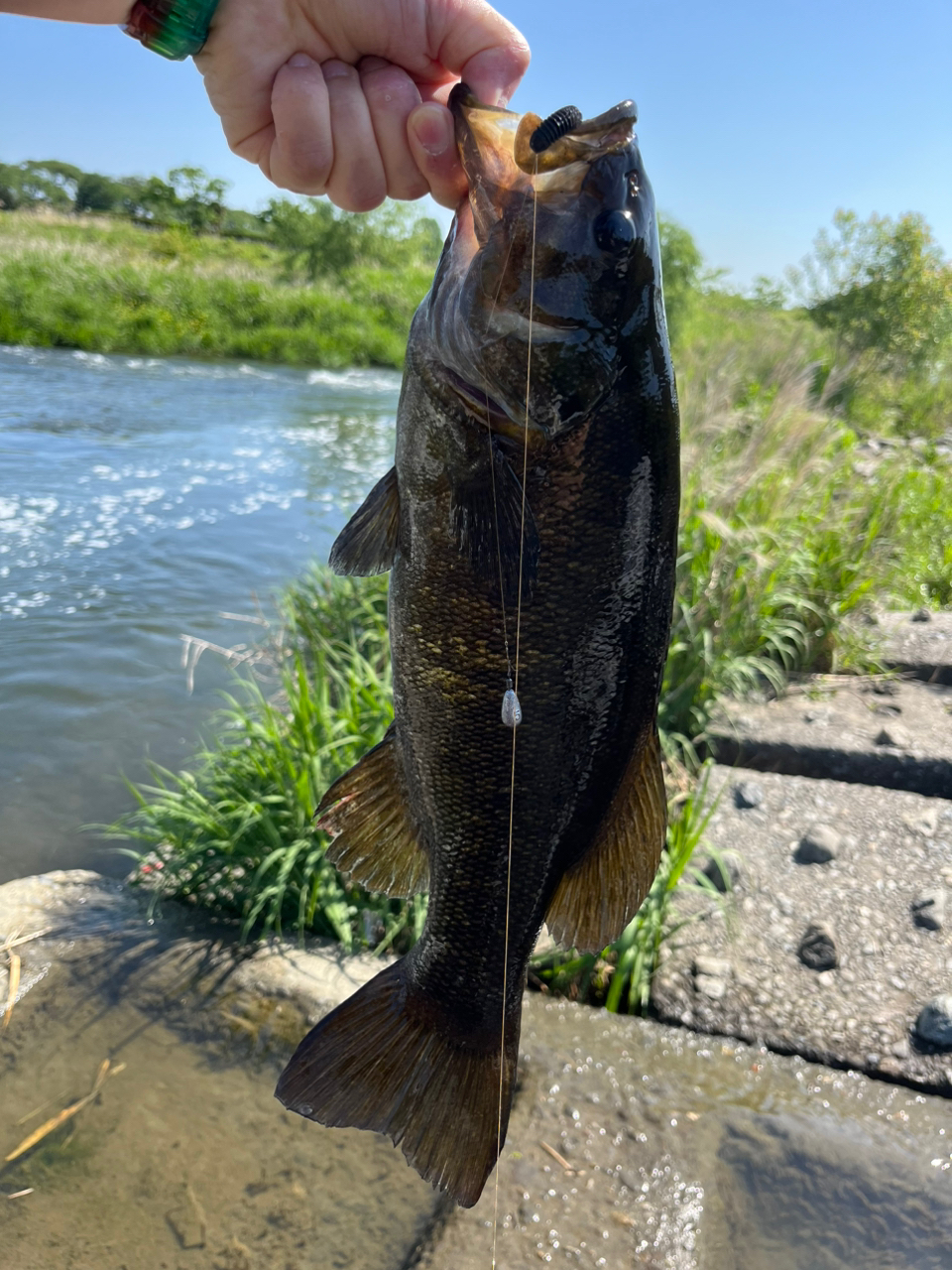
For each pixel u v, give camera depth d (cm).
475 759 35
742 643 109
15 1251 46
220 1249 47
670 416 33
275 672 120
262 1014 60
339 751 78
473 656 34
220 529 182
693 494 113
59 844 84
